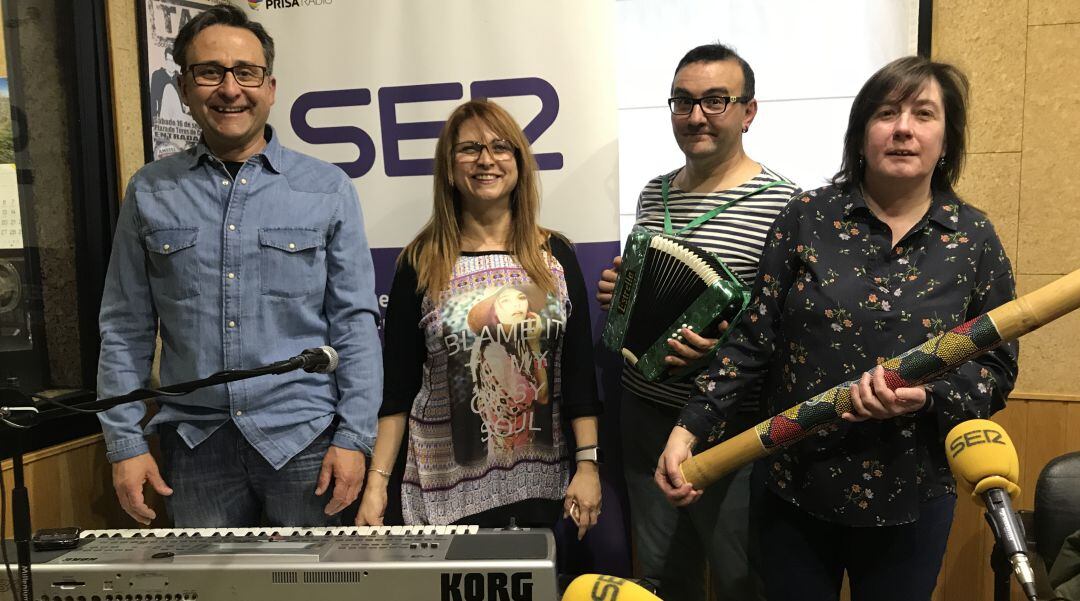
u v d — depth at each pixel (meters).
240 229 1.69
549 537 1.30
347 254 1.77
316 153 2.43
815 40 2.42
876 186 1.53
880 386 1.36
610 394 2.37
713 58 2.00
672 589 2.19
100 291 2.30
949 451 1.15
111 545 1.30
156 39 2.35
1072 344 2.32
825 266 1.52
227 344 1.68
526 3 2.28
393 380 1.96
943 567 2.47
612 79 2.27
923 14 2.34
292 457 1.72
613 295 2.06
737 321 1.74
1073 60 2.24
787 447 1.54
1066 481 1.92
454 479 1.94
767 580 1.64
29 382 2.13
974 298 1.48
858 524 1.49
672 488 1.62
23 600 1.17
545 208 2.34
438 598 1.20
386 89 2.37
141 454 1.70
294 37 2.39
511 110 2.32
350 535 1.33
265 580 1.21
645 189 2.26
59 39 2.20
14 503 1.15
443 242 1.97
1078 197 2.29
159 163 1.76
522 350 1.93
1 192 2.06
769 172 2.07
